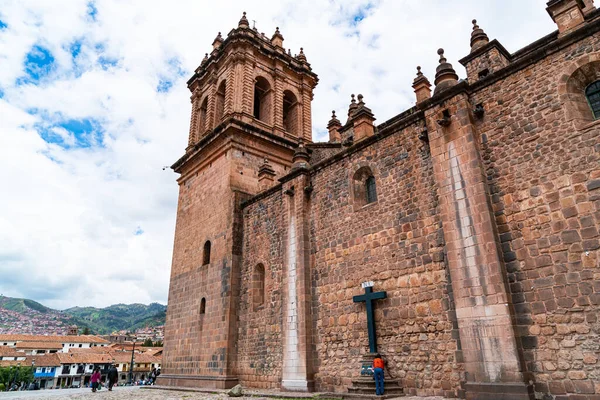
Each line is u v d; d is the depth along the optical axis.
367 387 13.40
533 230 10.96
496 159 12.21
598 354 9.23
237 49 29.91
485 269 11.28
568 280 10.06
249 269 22.23
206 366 22.12
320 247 17.81
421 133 14.77
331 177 18.31
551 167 11.03
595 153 10.33
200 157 29.02
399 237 14.60
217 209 25.41
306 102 33.06
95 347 107.69
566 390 9.52
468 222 12.00
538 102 11.70
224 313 21.92
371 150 16.59
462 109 13.04
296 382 16.56
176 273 27.88
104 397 20.44
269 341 19.44
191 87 34.81
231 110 27.64
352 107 26.44
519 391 9.82
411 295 13.67
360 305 15.38
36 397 21.56
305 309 17.23
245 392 17.44
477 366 10.84
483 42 16.59
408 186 14.76
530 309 10.52
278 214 21.23
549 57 11.75
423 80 21.19
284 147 28.31
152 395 20.36
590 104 11.09
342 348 15.66
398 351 13.58
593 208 10.05
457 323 12.05
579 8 12.82
